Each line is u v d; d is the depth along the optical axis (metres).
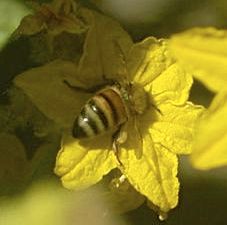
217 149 0.11
